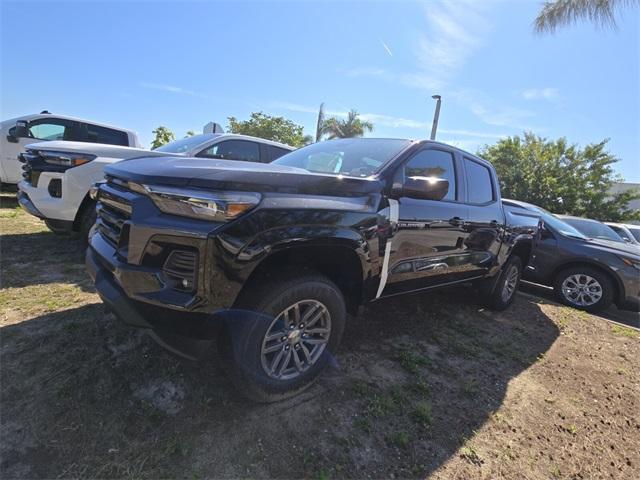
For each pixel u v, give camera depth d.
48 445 1.69
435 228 3.03
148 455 1.71
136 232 1.87
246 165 2.36
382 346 3.06
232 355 1.96
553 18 9.84
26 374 2.12
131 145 8.11
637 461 2.18
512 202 6.49
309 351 2.30
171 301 1.77
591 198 18.64
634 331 4.44
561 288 5.83
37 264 3.96
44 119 7.48
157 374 2.24
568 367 3.24
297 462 1.79
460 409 2.40
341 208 2.22
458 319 3.94
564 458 2.12
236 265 1.80
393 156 2.82
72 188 4.16
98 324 2.72
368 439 2.01
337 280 2.51
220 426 1.93
